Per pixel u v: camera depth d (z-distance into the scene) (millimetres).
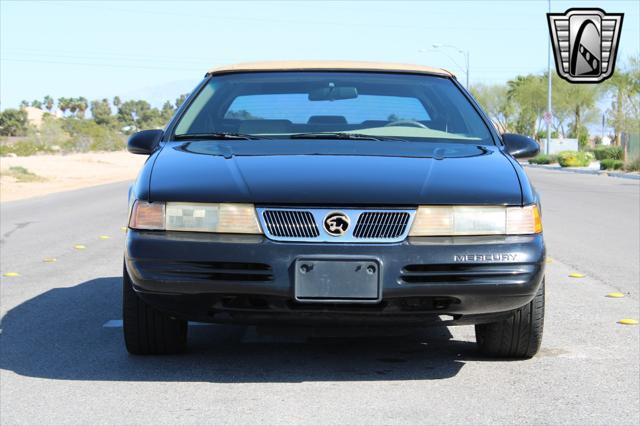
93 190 23797
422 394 3898
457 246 3764
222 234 3805
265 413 3617
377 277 3701
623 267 8125
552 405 3750
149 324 4359
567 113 71625
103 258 8898
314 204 3766
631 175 31391
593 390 3982
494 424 3496
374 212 3762
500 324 4332
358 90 5184
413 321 3846
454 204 3809
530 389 3990
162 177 4051
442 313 3826
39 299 6398
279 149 4395
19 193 22500
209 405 3729
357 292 3703
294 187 3828
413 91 5203
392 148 4465
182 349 4570
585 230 11594
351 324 3867
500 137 4875
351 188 3818
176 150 4465
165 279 3803
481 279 3781
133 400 3805
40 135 83438
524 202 3916
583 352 4723
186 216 3846
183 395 3877
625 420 3553
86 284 7141
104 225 12711
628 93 47531
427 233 3773
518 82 85688
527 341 4371
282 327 4008
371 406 3717
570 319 5668
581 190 21938
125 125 164375
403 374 4230
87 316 5723
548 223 12609
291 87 5199
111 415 3602
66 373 4250
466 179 3994
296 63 5500
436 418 3564
